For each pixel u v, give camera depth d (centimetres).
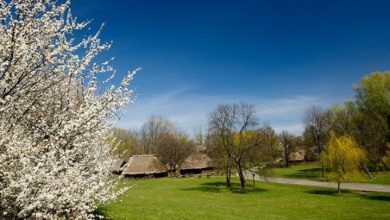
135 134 13275
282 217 3862
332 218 4003
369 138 8444
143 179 8794
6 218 805
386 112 7662
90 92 1078
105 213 2202
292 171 10700
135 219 2184
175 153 10788
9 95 907
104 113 1075
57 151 980
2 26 860
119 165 5653
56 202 849
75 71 1026
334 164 5672
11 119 971
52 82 1056
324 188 6612
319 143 10888
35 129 1048
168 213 2783
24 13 869
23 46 854
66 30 967
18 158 815
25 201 779
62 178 899
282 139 13112
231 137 6731
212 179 8688
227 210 3803
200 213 3158
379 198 5262
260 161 6650
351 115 9131
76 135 1034
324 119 10738
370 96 7669
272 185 7325
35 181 797
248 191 6341
